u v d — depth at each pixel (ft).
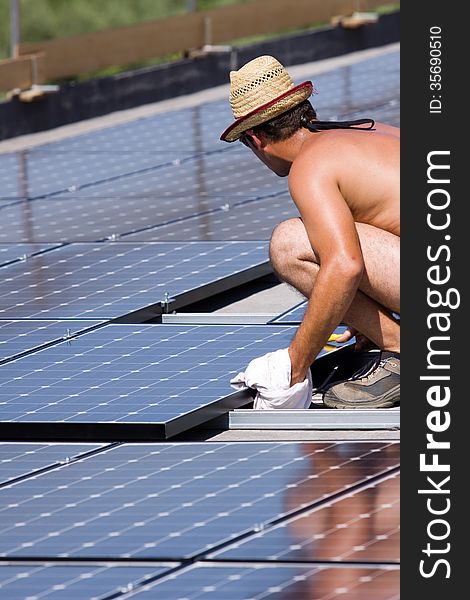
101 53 115.34
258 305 55.52
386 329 40.81
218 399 39.81
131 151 88.22
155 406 39.34
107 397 40.37
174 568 28.84
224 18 127.44
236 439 39.60
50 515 32.14
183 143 90.22
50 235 63.67
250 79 39.37
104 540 30.53
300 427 40.34
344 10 139.13
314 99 101.45
